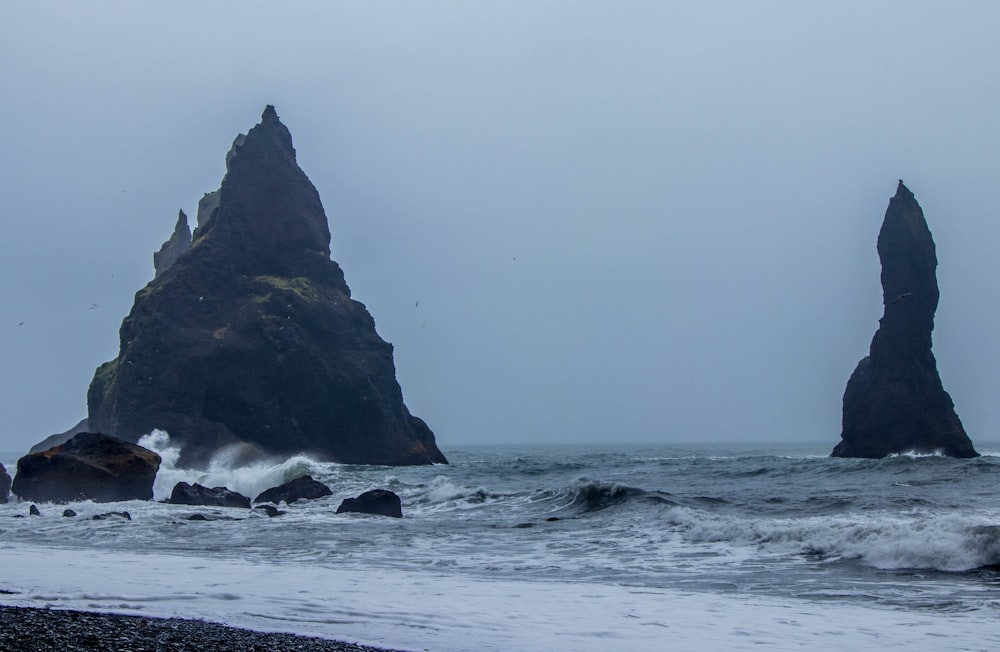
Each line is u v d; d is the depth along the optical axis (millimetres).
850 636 13836
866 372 118688
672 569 21266
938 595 17344
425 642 12977
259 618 14398
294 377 122250
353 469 92562
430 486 49844
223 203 136125
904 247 117188
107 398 123688
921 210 119812
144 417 117250
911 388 115750
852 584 18734
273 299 126500
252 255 135250
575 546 25562
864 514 30516
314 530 30281
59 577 18766
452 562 22594
